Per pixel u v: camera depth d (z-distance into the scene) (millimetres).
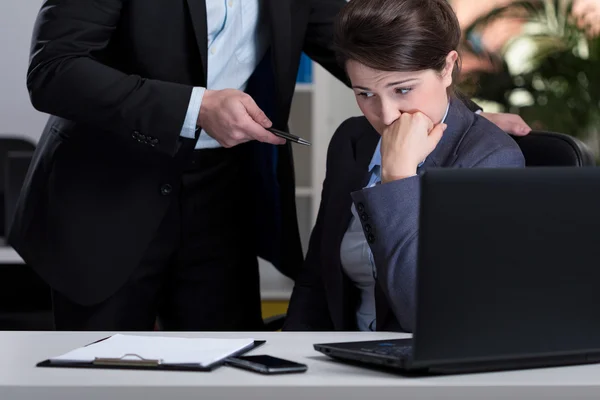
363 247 1648
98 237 1875
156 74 1838
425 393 963
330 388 961
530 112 4215
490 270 989
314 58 2201
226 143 1762
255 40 1991
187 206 2025
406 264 1343
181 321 2148
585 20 4617
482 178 973
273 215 2170
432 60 1530
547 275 1022
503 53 4410
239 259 2160
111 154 1874
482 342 998
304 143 1725
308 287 1835
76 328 1968
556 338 1041
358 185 1758
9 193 3021
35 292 3143
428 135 1515
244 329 2199
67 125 1888
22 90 4129
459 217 966
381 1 1543
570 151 1666
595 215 1039
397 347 1129
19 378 1007
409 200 1347
